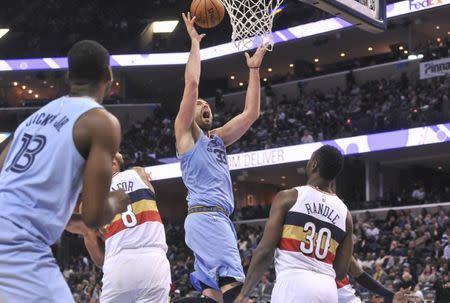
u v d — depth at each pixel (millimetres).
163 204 32625
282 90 32312
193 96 5195
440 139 22594
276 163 25734
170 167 28016
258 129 28516
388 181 27516
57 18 37156
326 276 4391
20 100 36406
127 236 5281
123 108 34562
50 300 2709
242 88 34844
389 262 16656
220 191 5234
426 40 30750
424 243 18109
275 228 4398
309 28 29391
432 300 13836
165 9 36562
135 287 5234
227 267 5094
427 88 26016
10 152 2930
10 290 2666
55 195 2777
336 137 24891
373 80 29359
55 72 35188
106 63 2998
